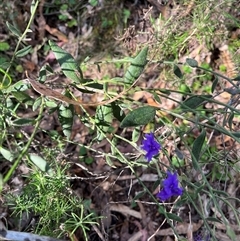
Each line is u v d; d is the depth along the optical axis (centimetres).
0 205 31
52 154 30
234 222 35
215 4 37
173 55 40
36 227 29
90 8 45
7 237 21
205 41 40
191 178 27
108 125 25
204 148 27
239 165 31
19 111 38
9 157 21
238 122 37
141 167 37
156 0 42
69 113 24
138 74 21
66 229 28
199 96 21
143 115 19
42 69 24
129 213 36
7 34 43
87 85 23
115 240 36
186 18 38
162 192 20
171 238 35
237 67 39
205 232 24
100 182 37
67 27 45
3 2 42
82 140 38
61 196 28
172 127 23
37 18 44
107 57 42
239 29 41
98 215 36
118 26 43
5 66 26
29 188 28
